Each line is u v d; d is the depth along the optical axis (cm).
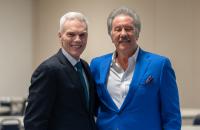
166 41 690
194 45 686
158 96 204
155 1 692
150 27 693
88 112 205
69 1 712
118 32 203
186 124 538
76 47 202
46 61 197
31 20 736
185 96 686
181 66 689
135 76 203
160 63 203
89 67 219
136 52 210
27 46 736
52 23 724
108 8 699
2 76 725
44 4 728
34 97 191
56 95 195
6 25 727
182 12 688
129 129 200
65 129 195
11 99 654
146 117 200
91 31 702
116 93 208
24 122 195
